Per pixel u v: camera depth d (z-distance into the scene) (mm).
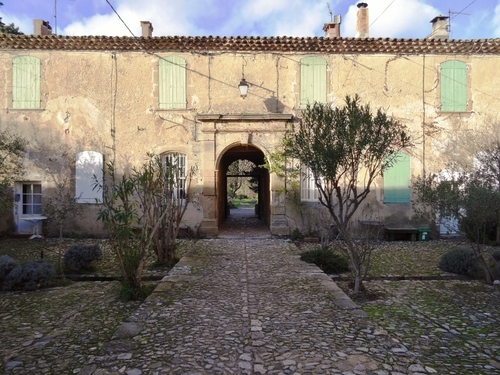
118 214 5867
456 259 8117
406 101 13109
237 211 25438
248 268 8125
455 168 11992
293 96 12945
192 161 12859
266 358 3900
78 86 12812
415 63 13164
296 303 5773
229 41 12664
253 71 12945
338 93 12969
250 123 12852
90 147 12781
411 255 10109
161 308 5477
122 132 12828
